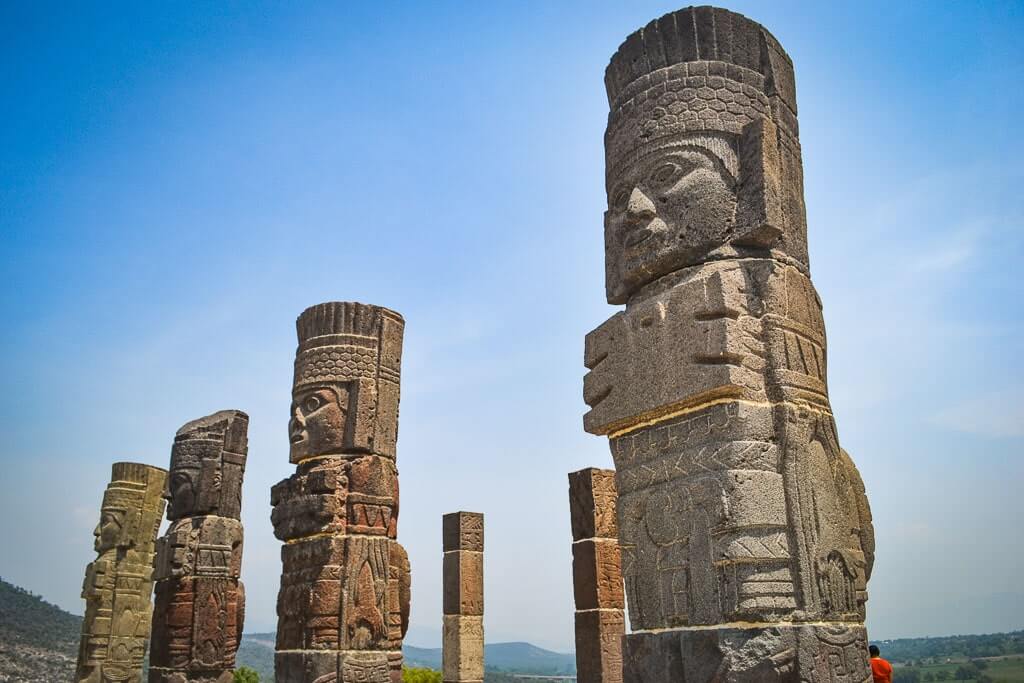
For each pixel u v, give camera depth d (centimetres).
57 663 3831
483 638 2023
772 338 702
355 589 1323
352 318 1484
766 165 734
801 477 673
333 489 1370
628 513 751
